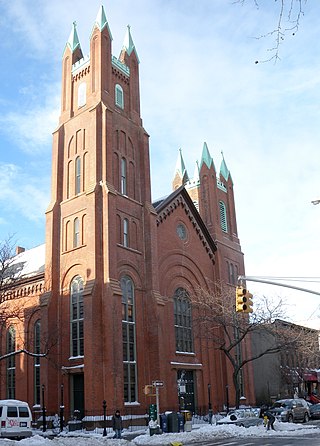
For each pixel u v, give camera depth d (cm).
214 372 4950
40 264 5262
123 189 4491
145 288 4356
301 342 4769
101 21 4775
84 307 3869
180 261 4928
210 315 4825
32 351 4588
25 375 4591
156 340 4184
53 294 4244
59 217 4466
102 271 3978
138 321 4203
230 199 6150
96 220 4094
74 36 5022
